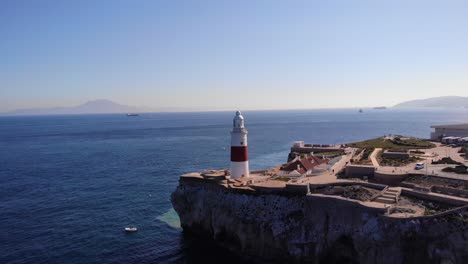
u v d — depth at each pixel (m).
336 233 50.88
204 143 197.00
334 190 56.28
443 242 43.47
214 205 63.81
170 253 57.91
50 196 88.62
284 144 179.38
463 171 59.97
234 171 69.44
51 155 159.88
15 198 87.06
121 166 127.69
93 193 91.00
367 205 48.94
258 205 58.59
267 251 56.12
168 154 154.88
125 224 69.75
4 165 134.00
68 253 57.09
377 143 102.56
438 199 49.50
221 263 54.94
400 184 57.62
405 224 45.44
